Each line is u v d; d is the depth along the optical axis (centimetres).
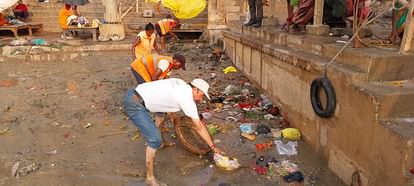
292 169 405
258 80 719
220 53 1103
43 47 1108
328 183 377
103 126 553
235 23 1009
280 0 1259
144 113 364
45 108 630
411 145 272
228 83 794
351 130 354
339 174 382
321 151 428
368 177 328
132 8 1545
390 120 313
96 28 1266
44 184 384
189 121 473
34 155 457
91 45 1162
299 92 488
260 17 805
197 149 446
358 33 420
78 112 611
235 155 448
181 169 417
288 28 664
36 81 818
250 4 819
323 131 418
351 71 363
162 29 991
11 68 954
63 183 386
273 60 603
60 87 768
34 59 1062
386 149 300
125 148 476
